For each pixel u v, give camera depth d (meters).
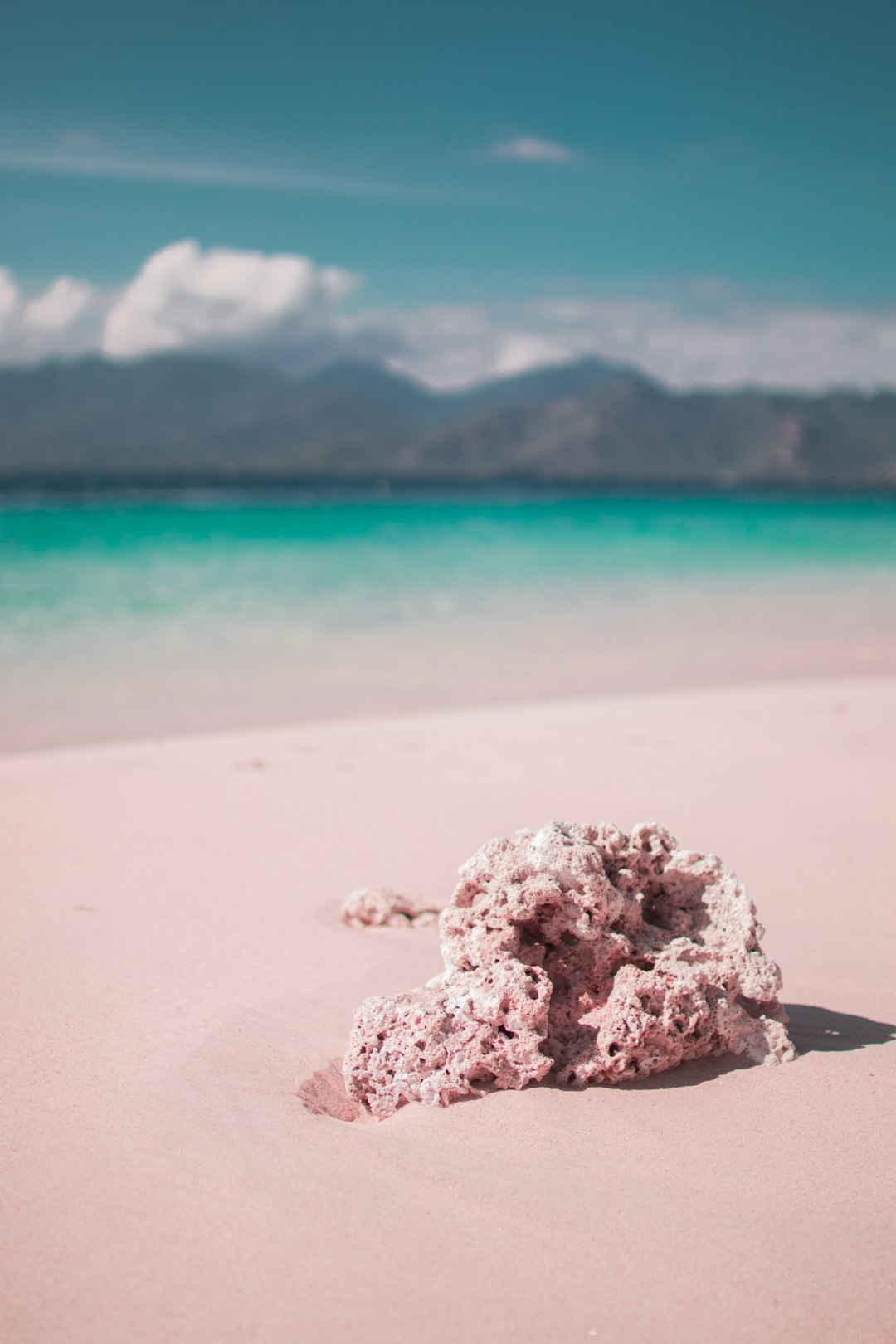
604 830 3.53
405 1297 2.28
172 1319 2.21
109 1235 2.48
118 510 35.22
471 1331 2.18
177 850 5.66
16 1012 3.70
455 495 64.44
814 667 12.66
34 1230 2.49
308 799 6.69
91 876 5.24
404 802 6.64
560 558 23.72
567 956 3.42
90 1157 2.79
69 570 19.14
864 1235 2.49
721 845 5.79
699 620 15.99
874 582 20.34
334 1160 2.78
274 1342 2.15
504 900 3.28
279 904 4.88
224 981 4.01
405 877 5.28
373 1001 3.26
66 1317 2.22
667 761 7.77
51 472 102.19
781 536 30.64
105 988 3.92
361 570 20.69
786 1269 2.37
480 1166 2.75
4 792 6.77
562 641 14.04
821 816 6.33
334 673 11.74
